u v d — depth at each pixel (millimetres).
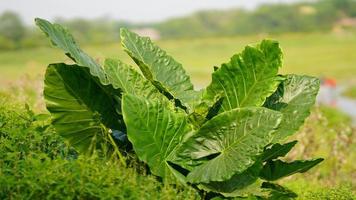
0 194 3045
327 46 52750
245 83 3643
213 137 3494
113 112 3641
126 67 3734
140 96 3559
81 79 3541
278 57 3580
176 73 3979
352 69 39406
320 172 6891
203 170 3445
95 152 3387
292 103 3809
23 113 3953
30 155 3266
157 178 3492
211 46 54000
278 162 3666
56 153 3588
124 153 3625
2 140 3434
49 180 3023
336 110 14992
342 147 7297
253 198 3416
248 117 3457
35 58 35969
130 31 4000
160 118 3455
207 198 3541
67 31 3703
